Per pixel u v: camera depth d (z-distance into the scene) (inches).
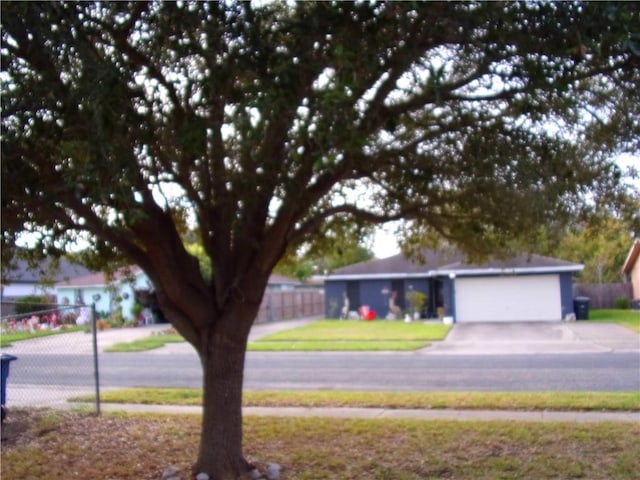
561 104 293.1
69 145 246.8
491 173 324.5
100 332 1342.3
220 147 302.0
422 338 1038.4
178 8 272.8
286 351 947.3
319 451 354.3
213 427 315.3
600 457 323.0
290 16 300.7
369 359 821.2
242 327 318.3
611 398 461.7
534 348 876.6
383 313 1539.1
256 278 315.0
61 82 263.3
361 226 398.6
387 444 362.9
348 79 247.4
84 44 267.0
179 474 319.6
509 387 558.6
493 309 1366.9
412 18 287.3
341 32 270.8
